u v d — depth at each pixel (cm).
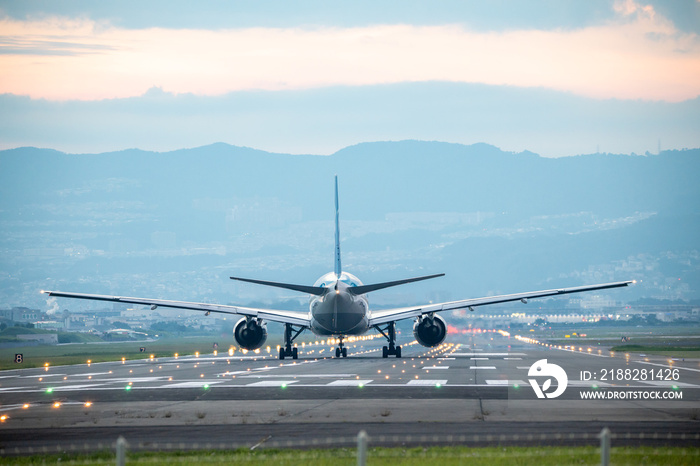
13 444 8988
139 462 7756
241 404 12219
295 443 8744
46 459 8025
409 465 7319
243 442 8856
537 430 9375
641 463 7319
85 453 8331
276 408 11650
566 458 7581
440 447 8312
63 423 10500
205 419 10625
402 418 10456
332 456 7900
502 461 7462
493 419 10294
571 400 12344
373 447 8394
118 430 9844
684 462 7356
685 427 9550
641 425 9719
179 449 8494
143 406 12194
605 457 5656
